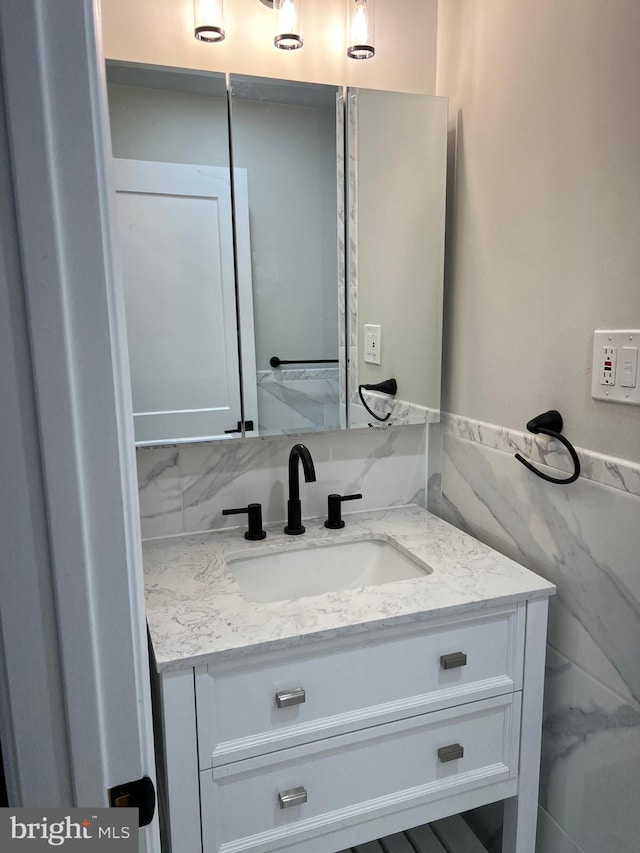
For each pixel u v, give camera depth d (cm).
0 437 46
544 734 132
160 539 147
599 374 109
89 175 45
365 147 147
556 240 118
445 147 149
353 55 145
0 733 52
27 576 48
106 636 52
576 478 114
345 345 154
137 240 136
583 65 108
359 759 112
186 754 100
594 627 116
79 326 47
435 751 118
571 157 113
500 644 119
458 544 141
